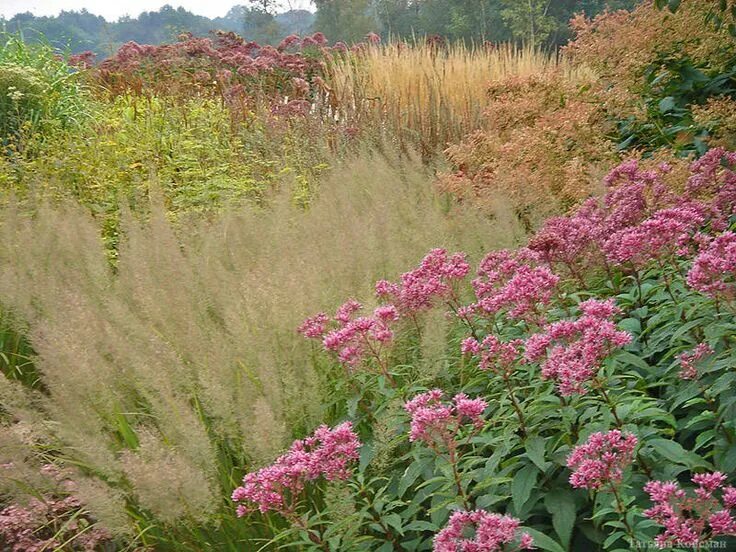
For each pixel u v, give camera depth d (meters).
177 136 8.99
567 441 2.92
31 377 5.27
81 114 10.25
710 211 4.17
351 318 3.85
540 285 3.57
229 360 3.94
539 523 2.96
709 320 3.16
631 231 3.83
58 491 3.74
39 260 5.87
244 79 12.53
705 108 6.33
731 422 2.77
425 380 3.55
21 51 11.27
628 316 3.94
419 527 2.83
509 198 5.88
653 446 2.78
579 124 6.42
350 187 6.95
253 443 3.21
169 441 3.64
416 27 50.44
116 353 4.17
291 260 5.07
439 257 4.10
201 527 3.42
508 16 31.80
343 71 12.00
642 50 6.75
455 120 9.26
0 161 8.02
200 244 6.05
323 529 3.29
